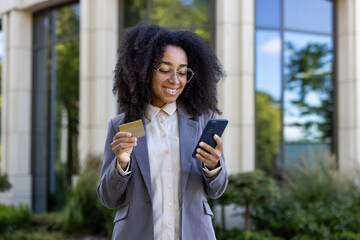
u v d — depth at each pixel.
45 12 8.73
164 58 1.80
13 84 8.76
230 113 6.64
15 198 8.59
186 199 1.79
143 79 1.80
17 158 8.70
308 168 6.39
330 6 7.80
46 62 8.70
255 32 7.20
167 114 1.89
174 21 7.25
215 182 1.77
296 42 7.47
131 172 1.79
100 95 7.19
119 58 1.92
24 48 8.87
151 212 1.76
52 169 8.55
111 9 7.36
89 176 6.55
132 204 1.78
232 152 6.63
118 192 1.76
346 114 7.59
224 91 6.58
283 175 6.66
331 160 6.64
